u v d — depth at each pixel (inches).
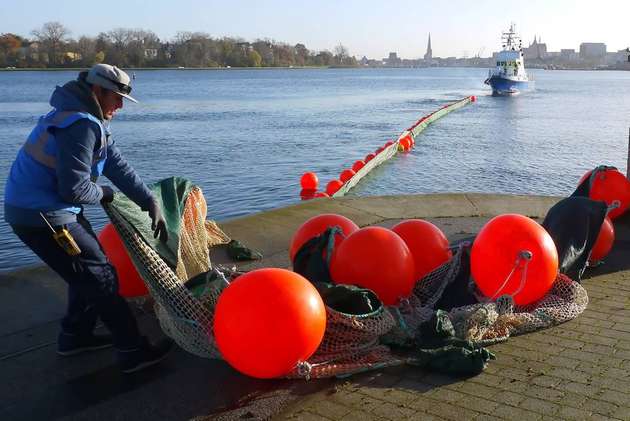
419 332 198.2
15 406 168.2
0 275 263.0
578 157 978.7
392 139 1183.6
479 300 234.5
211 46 7775.6
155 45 7027.6
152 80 4313.5
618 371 182.2
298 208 391.5
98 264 174.1
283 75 6146.7
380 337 197.6
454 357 181.2
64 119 160.1
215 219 587.8
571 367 184.7
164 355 190.9
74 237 168.6
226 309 168.4
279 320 164.1
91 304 178.1
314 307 170.2
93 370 187.6
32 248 170.2
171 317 185.5
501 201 412.5
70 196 159.3
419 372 183.5
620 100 2479.1
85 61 6082.7
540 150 1056.2
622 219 347.9
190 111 1787.6
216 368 187.6
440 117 1700.3
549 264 215.9
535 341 203.0
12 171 169.5
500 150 1056.2
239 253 297.6
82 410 165.9
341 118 1621.6
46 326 218.5
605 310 228.5
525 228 219.5
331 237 230.8
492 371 182.9
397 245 221.3
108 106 171.0
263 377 173.3
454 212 387.9
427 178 799.7
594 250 272.8
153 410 165.5
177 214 231.6
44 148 163.2
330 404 166.4
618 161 936.3
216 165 863.7
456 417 158.9
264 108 1941.4
